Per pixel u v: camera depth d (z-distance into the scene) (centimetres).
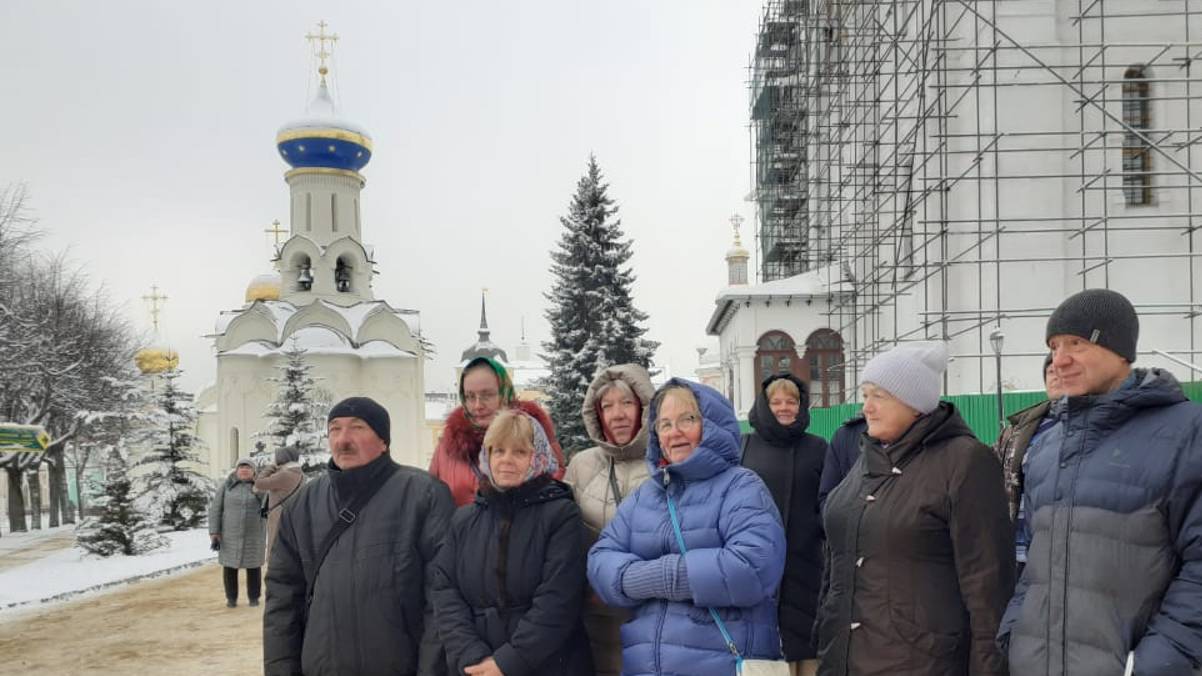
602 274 2944
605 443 448
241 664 906
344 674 403
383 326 4034
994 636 315
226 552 1217
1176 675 258
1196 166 1725
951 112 1856
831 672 354
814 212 3278
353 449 426
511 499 393
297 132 4072
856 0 2297
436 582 395
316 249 4047
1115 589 279
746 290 2712
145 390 3425
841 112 2698
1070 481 299
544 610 372
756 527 361
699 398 393
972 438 346
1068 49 1728
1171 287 1706
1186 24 1656
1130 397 290
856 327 2417
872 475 356
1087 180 1709
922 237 1958
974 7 1723
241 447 3738
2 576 1558
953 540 329
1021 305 1673
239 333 3894
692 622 359
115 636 1057
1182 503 273
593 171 3039
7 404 2894
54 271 3328
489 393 473
